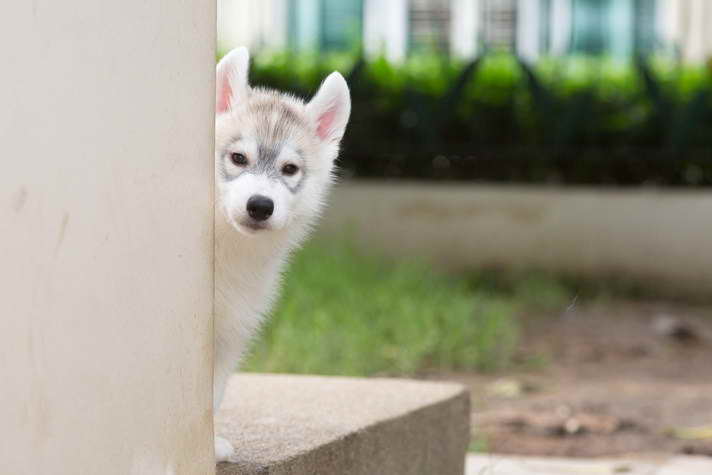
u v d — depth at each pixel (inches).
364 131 703.1
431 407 257.8
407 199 687.7
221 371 213.6
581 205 678.5
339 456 219.1
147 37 154.8
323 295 520.1
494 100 697.6
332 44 874.8
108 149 149.3
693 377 470.0
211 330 170.4
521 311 606.2
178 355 163.8
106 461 151.1
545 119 690.8
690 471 321.1
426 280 579.8
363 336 459.2
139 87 154.1
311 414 239.8
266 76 699.4
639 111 690.8
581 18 864.3
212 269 170.6
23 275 137.4
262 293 219.9
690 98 681.6
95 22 146.4
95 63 146.6
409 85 697.0
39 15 138.3
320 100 253.0
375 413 242.7
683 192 677.3
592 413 397.7
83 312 146.4
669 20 862.5
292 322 464.1
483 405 405.7
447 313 505.0
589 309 622.8
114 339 151.7
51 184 140.9
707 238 668.7
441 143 698.8
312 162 246.4
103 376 150.0
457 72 711.1
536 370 475.2
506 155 697.0
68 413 144.6
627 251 676.7
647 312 622.5
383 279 570.9
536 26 866.8
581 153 691.4
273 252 223.9
